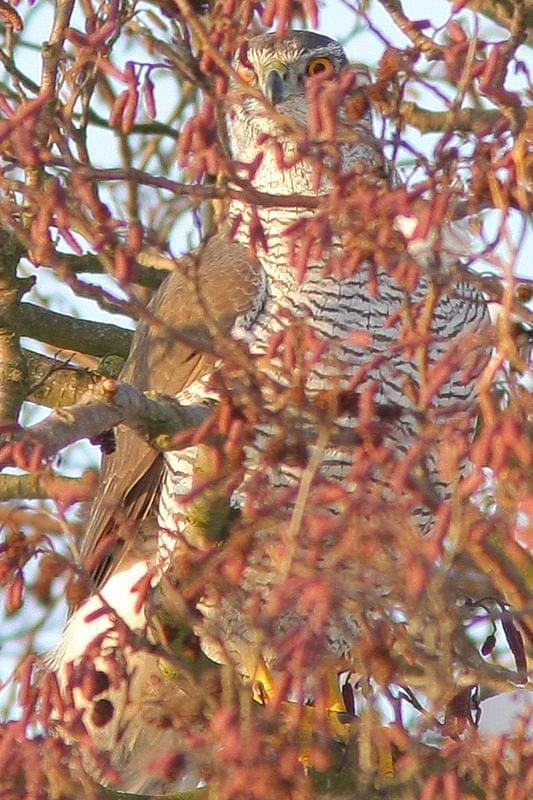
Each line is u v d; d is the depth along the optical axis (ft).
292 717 25.26
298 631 24.25
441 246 25.88
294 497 27.78
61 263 26.30
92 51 30.63
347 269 26.03
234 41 29.14
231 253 42.93
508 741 25.61
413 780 26.94
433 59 28.25
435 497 25.93
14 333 41.14
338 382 27.63
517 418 24.27
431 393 25.11
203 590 29.04
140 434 30.83
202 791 34.71
